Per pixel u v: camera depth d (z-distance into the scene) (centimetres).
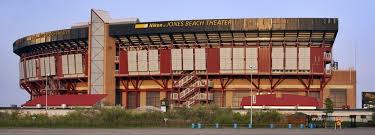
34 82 15475
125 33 13512
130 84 14062
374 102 13675
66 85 14662
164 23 13125
